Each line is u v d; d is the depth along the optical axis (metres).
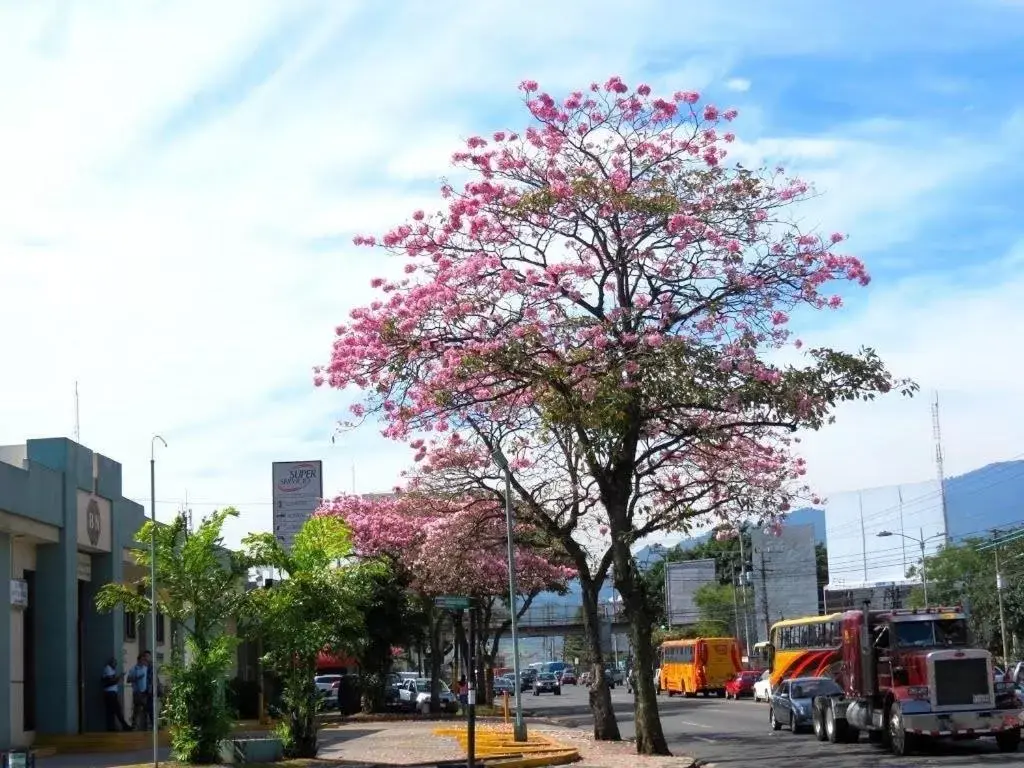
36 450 30.81
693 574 94.44
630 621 28.19
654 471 29.88
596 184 24.84
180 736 24.86
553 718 50.22
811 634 43.41
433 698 50.91
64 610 30.28
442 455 36.78
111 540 33.66
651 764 25.61
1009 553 65.12
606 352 24.56
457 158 25.89
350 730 37.81
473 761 22.28
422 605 48.72
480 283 25.55
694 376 23.94
